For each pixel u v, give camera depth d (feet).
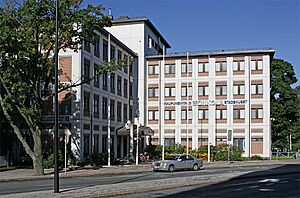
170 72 213.46
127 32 211.00
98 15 104.73
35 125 105.81
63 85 117.29
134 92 210.18
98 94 162.81
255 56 205.05
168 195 63.31
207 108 208.54
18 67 101.96
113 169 128.26
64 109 145.79
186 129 209.77
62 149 142.41
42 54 105.09
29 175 103.14
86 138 150.71
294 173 114.93
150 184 76.28
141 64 209.77
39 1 97.81
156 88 214.28
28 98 108.68
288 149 263.29
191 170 129.80
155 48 232.53
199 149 195.00
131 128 165.48
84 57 149.89
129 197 60.44
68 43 105.40
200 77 209.97
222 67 208.33
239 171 121.49
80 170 122.42
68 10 99.86
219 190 71.26
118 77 187.73
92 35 106.63
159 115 212.84
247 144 202.80
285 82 247.91
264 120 202.18
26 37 97.40
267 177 101.55
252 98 204.03
